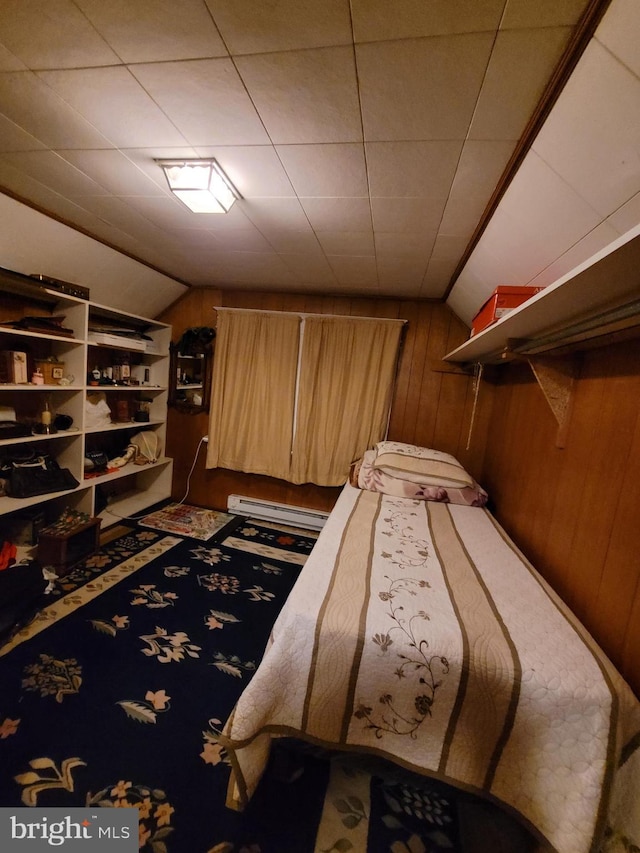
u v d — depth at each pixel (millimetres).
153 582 2193
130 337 3018
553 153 1038
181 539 2795
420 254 2076
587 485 1353
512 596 1264
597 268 773
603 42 729
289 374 3096
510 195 1325
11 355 2098
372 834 1041
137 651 1643
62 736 1230
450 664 979
